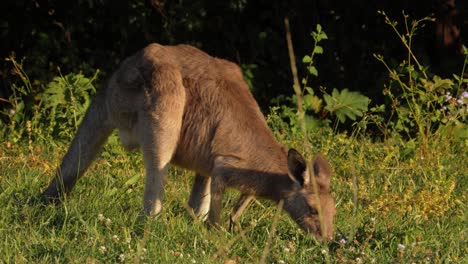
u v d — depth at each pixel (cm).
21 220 1672
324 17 3109
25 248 1525
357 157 2303
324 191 1739
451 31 3019
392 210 1898
